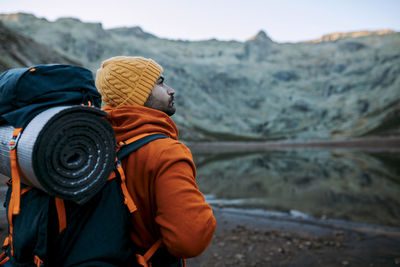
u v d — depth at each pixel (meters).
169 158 0.72
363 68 165.62
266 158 41.88
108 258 0.64
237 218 7.81
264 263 4.51
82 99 0.71
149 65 0.90
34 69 0.67
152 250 0.74
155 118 0.83
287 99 157.75
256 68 180.12
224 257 4.64
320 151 64.62
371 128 122.75
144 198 0.73
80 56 125.81
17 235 0.67
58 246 0.64
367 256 5.13
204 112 141.25
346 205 10.47
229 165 29.19
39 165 0.51
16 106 0.65
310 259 4.83
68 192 0.55
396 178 19.12
